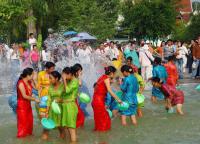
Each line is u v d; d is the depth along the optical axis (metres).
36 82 12.52
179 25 53.41
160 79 14.23
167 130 11.23
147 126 11.74
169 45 25.31
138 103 12.64
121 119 12.41
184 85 21.09
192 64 26.91
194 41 26.12
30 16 32.56
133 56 22.83
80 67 11.72
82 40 28.62
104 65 20.39
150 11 43.62
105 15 39.38
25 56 24.31
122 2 44.34
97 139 10.37
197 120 12.49
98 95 11.27
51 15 36.84
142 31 44.12
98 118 11.26
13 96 12.23
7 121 12.83
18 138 10.70
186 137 10.43
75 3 36.88
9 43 37.38
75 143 10.03
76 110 10.31
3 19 30.55
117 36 45.59
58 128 10.73
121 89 11.96
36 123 12.45
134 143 9.91
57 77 10.30
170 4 44.59
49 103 10.45
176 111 13.96
